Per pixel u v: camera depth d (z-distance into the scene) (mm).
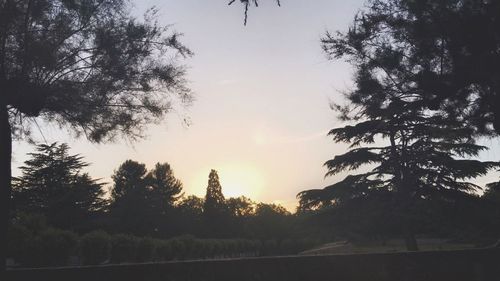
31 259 20594
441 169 36562
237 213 98875
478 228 36812
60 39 10711
